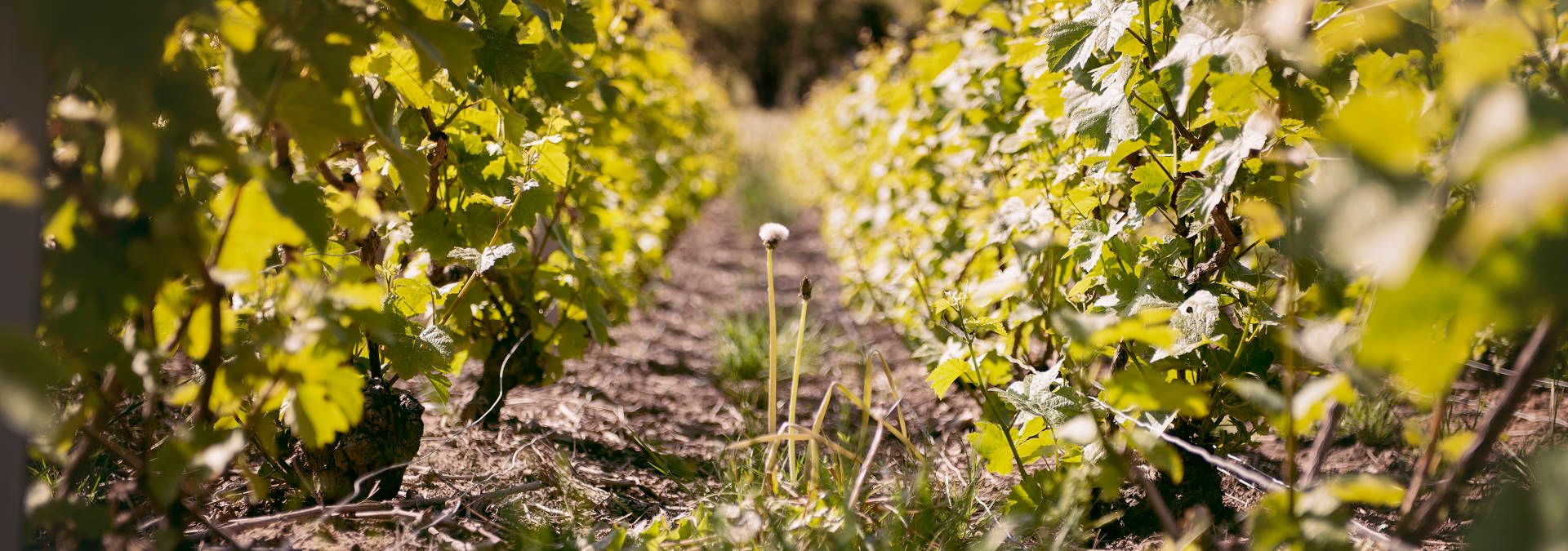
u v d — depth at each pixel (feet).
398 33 4.34
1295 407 4.00
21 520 3.77
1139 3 5.96
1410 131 2.50
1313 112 4.96
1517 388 3.68
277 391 4.66
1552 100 2.50
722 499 6.73
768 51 88.74
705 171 29.66
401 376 6.95
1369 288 4.76
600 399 11.12
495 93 7.26
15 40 3.24
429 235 7.64
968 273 12.07
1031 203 9.05
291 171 4.96
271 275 5.84
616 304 11.39
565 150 10.14
